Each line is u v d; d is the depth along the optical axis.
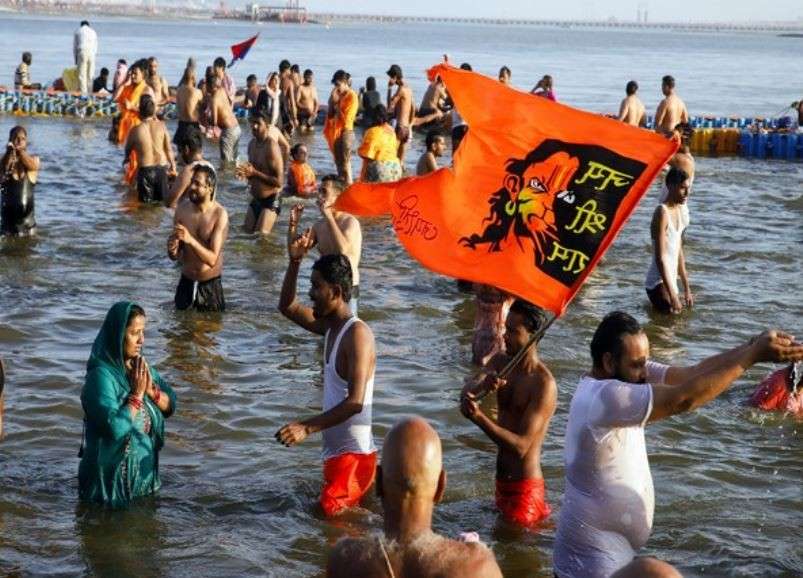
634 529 6.14
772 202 23.08
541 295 7.03
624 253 17.55
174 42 124.75
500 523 7.88
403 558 4.17
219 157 27.55
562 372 11.52
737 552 7.59
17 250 16.31
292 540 7.66
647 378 6.36
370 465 8.08
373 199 10.49
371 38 187.12
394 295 14.55
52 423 9.70
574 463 6.18
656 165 6.83
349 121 24.27
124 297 13.95
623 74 78.81
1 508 8.00
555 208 7.04
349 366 7.79
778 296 15.07
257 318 13.22
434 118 34.06
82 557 7.34
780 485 8.80
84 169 24.41
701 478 8.87
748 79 76.88
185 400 10.34
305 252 8.63
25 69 36.69
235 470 8.81
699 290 15.23
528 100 7.23
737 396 10.77
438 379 11.20
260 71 64.06
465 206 7.33
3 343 11.91
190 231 13.29
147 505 8.10
